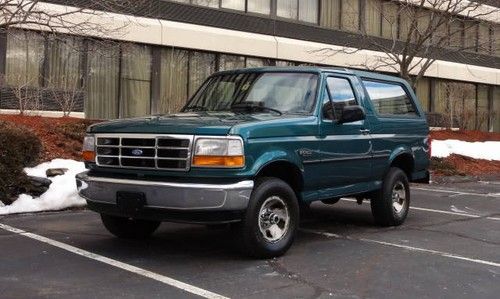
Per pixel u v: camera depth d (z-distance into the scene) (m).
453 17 19.27
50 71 17.97
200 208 5.83
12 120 12.73
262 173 6.59
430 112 28.88
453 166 17.00
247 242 6.23
